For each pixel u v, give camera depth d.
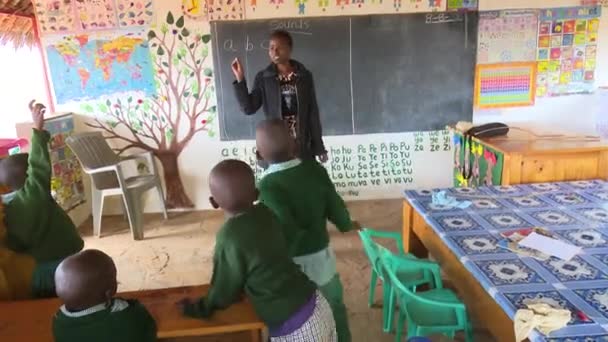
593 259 1.69
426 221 2.17
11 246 1.94
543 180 3.05
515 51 4.39
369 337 2.40
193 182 4.54
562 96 4.52
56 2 4.11
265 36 4.23
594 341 1.23
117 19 4.16
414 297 1.88
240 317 1.58
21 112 4.14
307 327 1.49
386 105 4.46
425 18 4.28
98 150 4.05
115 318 1.35
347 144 4.54
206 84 4.32
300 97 3.14
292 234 1.76
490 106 4.52
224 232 1.45
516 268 1.64
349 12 4.25
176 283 3.09
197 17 4.18
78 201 4.31
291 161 1.82
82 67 4.25
